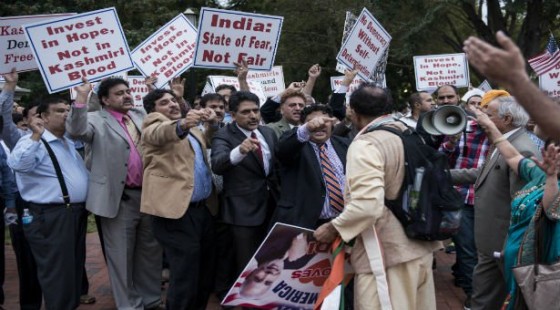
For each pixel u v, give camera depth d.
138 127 5.31
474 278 4.30
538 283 3.07
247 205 4.70
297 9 24.64
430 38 22.11
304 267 3.68
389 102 3.37
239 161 4.45
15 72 5.70
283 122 5.59
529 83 1.54
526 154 3.99
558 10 20.47
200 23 5.86
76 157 4.96
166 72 6.87
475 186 4.29
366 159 3.07
